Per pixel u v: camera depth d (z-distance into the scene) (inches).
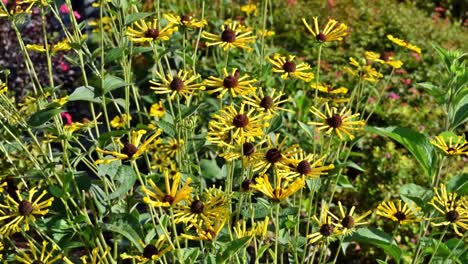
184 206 31.1
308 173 32.6
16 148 35.6
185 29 39.9
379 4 100.0
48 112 33.1
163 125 36.6
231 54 56.0
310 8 94.7
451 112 40.2
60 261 34.6
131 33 37.4
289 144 52.7
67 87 74.5
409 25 93.4
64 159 33.8
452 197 36.4
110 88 34.3
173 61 61.1
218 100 48.5
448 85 40.2
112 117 59.2
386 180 55.1
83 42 36.3
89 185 33.4
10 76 69.7
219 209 31.1
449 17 116.0
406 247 49.4
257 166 32.8
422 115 65.7
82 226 34.1
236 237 33.3
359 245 49.8
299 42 84.6
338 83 71.0
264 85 57.1
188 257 32.0
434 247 37.3
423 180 54.3
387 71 76.3
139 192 32.8
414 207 37.5
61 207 34.6
